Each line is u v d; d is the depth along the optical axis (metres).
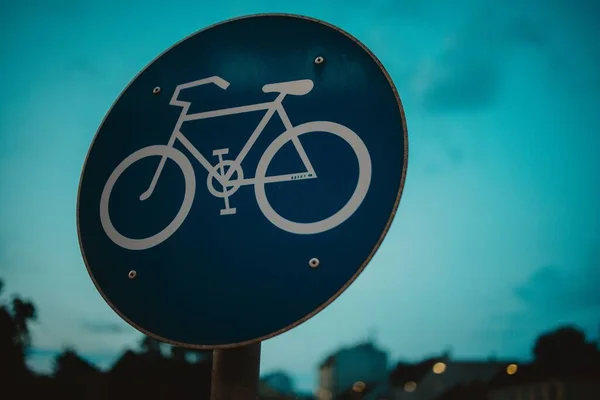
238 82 2.34
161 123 2.38
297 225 2.04
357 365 83.94
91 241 2.28
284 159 2.15
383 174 2.03
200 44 2.47
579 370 31.22
